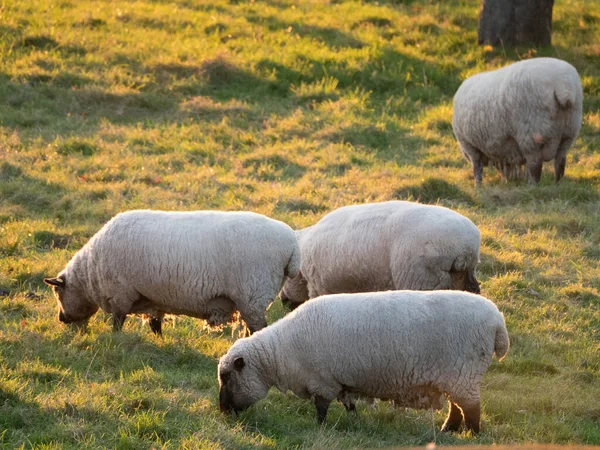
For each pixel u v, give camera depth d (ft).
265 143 166.30
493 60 203.72
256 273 83.10
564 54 206.39
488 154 146.20
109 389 73.67
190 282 83.76
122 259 85.61
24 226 117.39
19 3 217.77
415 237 84.53
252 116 176.86
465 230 83.87
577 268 114.42
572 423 77.71
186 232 84.33
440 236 83.46
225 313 85.61
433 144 169.58
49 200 129.29
